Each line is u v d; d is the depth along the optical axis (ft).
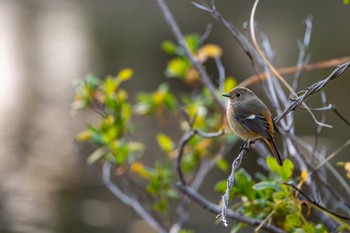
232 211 26.53
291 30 83.71
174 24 34.78
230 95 26.16
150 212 35.24
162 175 33.45
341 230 24.08
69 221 42.11
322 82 20.04
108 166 36.83
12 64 73.20
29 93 65.26
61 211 43.19
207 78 33.58
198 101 35.83
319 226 24.79
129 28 87.04
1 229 40.93
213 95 32.91
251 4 95.61
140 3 96.99
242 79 65.98
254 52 31.55
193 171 38.99
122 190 44.78
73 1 100.99
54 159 50.93
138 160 50.01
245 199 26.16
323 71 68.49
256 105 25.41
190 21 88.02
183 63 37.04
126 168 34.53
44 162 50.26
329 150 49.16
